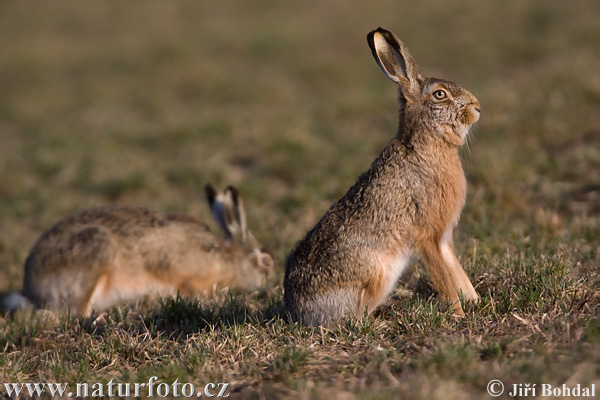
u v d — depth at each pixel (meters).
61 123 32.75
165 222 14.70
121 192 22.36
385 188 10.77
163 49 43.69
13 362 10.37
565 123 21.38
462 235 14.72
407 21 43.66
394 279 10.87
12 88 39.62
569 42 34.81
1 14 54.47
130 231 14.22
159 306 12.77
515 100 24.02
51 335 11.86
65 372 9.60
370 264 10.66
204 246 14.68
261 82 35.56
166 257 14.27
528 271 11.13
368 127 26.39
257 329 10.48
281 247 16.70
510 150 19.30
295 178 21.97
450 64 34.50
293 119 27.78
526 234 14.25
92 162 25.17
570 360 7.69
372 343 9.39
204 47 43.66
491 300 10.31
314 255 10.93
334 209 11.19
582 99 23.55
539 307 9.85
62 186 23.75
